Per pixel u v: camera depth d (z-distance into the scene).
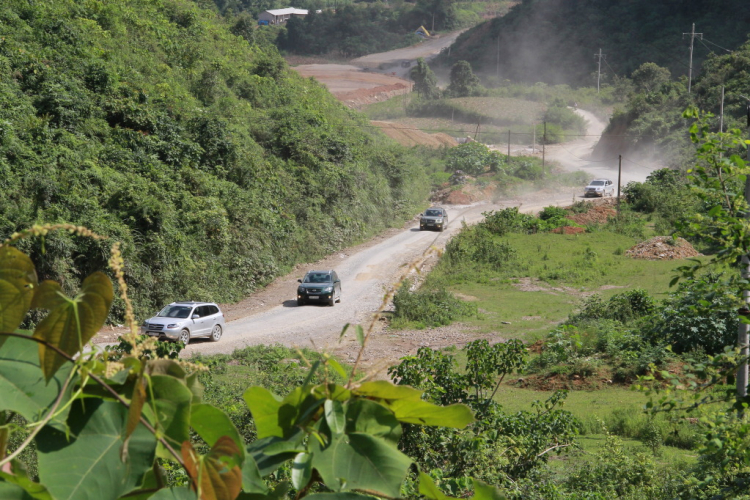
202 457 2.09
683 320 29.80
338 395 2.54
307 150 65.94
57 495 1.87
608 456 17.17
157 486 2.20
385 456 2.36
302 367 26.12
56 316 2.02
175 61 66.94
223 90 67.75
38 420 1.94
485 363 16.08
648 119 114.81
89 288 2.07
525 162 107.94
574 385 28.78
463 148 111.31
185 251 43.12
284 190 58.12
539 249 60.69
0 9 49.84
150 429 2.04
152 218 40.94
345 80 175.00
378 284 50.62
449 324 40.09
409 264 2.72
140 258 39.16
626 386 28.19
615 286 49.09
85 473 1.93
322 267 55.88
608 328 34.22
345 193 66.25
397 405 2.60
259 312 43.25
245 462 2.29
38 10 52.22
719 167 7.69
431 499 2.49
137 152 46.38
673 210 75.38
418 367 15.85
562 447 16.95
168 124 50.59
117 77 51.19
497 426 15.41
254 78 76.00
